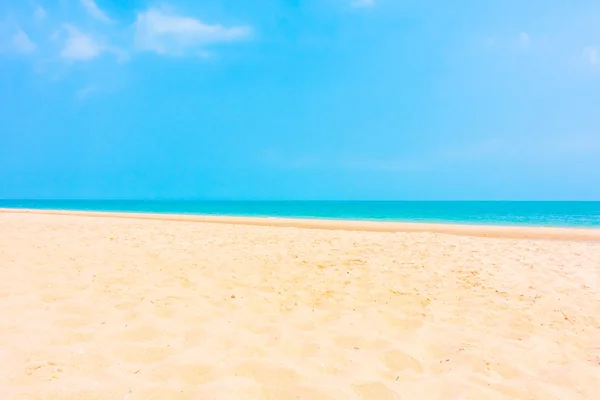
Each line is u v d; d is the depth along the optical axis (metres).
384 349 3.01
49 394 2.09
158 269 5.24
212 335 3.10
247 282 4.84
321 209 46.72
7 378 2.22
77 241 7.11
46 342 2.76
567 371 2.75
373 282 4.96
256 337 3.14
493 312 3.97
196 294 4.22
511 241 9.03
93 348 2.72
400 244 8.01
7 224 9.93
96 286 4.29
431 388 2.47
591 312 4.01
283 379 2.46
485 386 2.52
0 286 4.06
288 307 3.96
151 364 2.55
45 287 4.14
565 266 6.04
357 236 9.38
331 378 2.52
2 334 2.85
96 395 2.13
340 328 3.43
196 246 7.18
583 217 26.11
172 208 51.84
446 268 5.77
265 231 10.35
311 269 5.58
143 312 3.55
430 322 3.68
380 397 2.32
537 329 3.56
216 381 2.38
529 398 2.40
